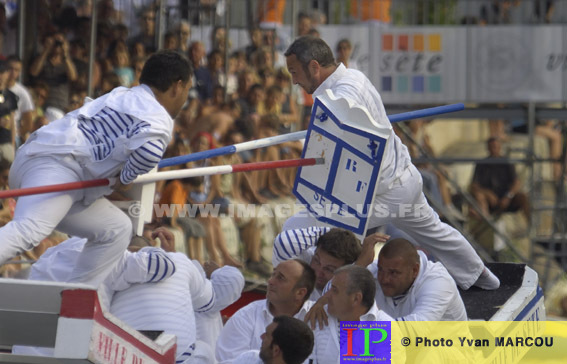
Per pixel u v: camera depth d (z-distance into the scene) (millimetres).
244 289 20297
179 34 28891
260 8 32156
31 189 11891
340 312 12414
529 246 34625
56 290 9586
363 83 14711
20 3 25266
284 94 29656
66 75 25547
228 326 13469
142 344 10617
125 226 13086
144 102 12680
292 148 28484
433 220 15547
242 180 26203
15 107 22531
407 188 14969
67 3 28453
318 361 12727
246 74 29562
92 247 13031
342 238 13758
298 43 14703
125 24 29328
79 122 12664
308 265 13227
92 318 9453
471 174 40719
